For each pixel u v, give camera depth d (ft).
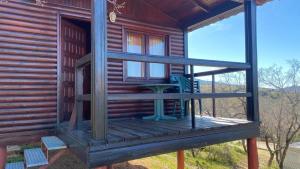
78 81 12.07
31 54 14.69
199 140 12.35
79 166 21.77
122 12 18.43
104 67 9.46
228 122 14.65
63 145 11.63
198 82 20.11
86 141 9.25
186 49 21.40
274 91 58.39
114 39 18.12
